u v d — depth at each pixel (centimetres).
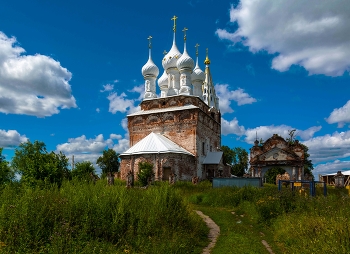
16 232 1010
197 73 6362
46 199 1228
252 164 5434
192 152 5066
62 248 955
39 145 5712
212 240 1484
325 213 1554
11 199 1280
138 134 5503
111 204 1312
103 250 1023
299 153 5306
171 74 6062
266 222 1794
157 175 4381
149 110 5694
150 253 1076
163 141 4756
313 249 1038
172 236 1273
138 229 1225
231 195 2703
